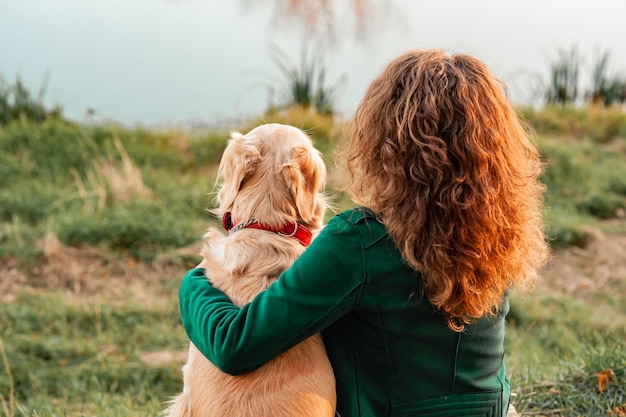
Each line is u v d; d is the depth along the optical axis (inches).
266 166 95.9
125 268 271.3
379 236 75.7
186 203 319.3
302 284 74.5
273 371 83.7
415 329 76.4
